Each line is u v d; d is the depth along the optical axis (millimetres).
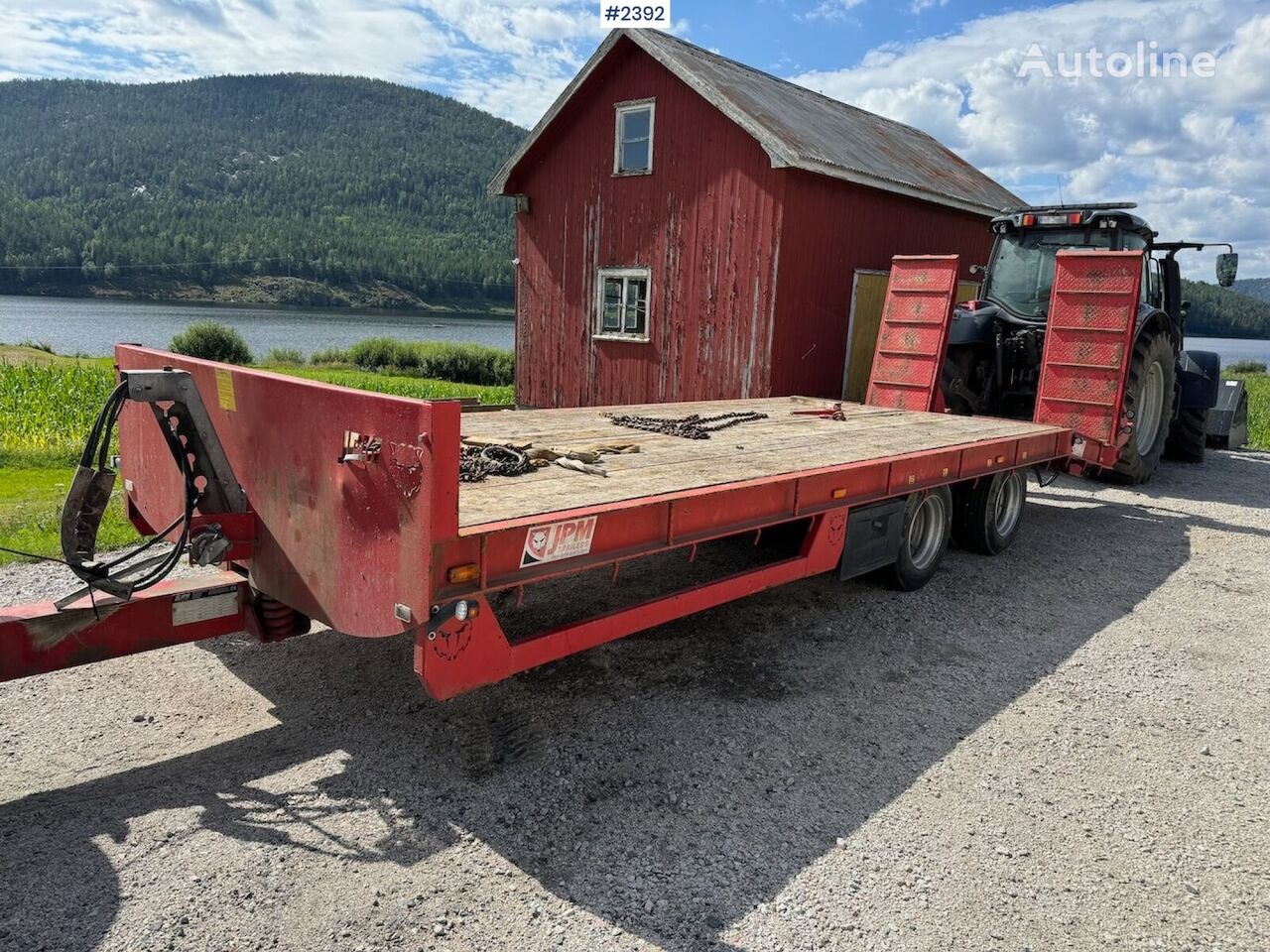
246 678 4191
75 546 3000
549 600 5352
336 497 2982
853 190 11453
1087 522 8320
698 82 10945
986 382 9516
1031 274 9570
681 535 3705
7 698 3895
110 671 4215
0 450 9766
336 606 3051
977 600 5863
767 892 2816
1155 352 9086
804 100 14258
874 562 5172
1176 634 5367
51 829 2941
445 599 2791
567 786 3377
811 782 3504
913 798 3426
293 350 50719
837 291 11547
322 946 2469
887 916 2736
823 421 6973
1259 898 2910
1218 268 9586
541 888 2783
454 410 2652
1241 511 8953
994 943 2645
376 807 3174
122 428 4480
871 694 4355
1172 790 3566
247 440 3393
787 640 5020
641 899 2748
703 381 11664
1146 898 2887
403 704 3988
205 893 2658
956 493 6723
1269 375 41781
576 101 12656
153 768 3373
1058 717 4191
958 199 12891
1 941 2410
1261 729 4133
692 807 3281
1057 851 3127
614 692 4230
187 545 3346
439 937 2533
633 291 12578
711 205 11266
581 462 4230
